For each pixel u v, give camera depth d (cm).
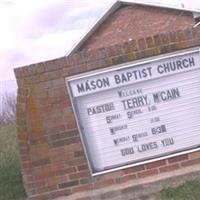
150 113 854
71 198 845
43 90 840
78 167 851
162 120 855
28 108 841
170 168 858
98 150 852
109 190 841
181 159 859
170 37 841
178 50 842
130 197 837
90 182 853
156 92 851
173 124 856
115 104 848
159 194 829
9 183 1097
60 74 838
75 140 848
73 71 838
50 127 845
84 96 845
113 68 839
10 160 1291
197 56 848
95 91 843
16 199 1012
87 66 836
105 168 854
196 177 842
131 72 843
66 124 845
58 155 849
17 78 838
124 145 855
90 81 841
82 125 848
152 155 857
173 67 846
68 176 852
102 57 837
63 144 848
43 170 851
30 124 843
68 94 841
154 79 848
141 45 839
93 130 850
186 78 852
